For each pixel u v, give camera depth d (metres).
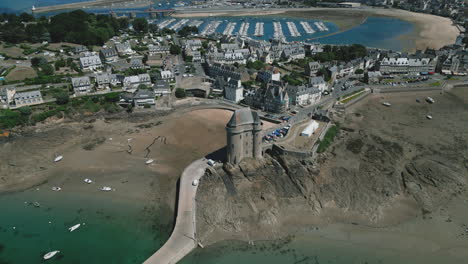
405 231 110.75
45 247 106.00
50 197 129.75
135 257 101.94
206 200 122.31
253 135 134.25
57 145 168.25
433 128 176.75
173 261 99.06
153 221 116.81
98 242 107.81
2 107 194.38
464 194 125.25
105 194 131.12
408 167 140.50
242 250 104.44
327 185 129.38
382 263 98.69
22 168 149.00
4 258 102.31
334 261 99.69
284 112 195.62
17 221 117.19
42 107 195.88
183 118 197.38
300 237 109.56
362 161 145.00
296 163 135.75
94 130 184.00
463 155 148.50
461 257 100.06
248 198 124.00
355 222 115.25
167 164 150.62
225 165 136.00
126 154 159.38
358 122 187.50
